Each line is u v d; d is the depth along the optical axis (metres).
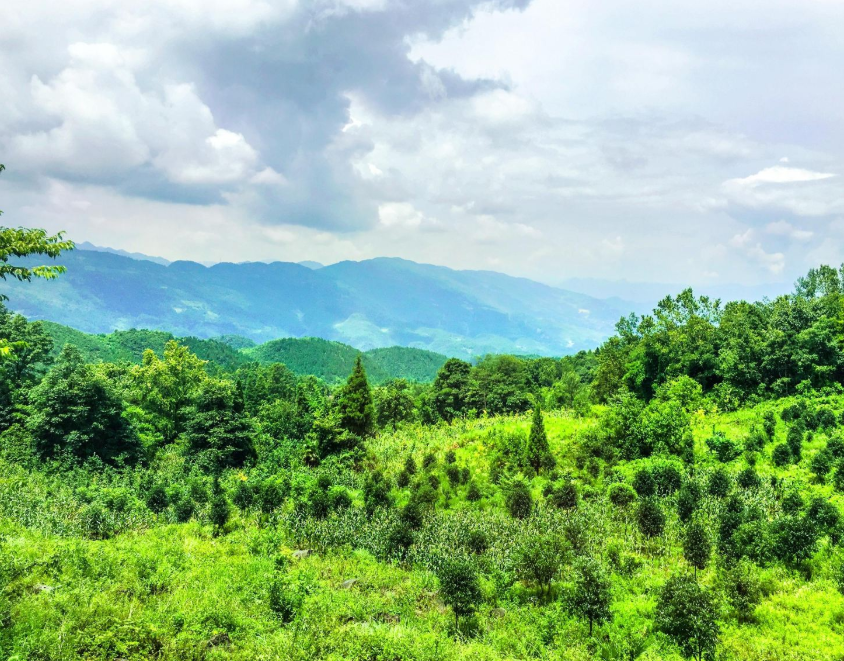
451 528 28.59
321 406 65.25
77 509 28.42
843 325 53.50
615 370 63.31
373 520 30.09
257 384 85.69
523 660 16.91
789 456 35.69
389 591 21.75
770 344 52.59
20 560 16.77
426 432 57.69
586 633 19.08
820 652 17.23
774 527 24.12
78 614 13.85
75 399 41.69
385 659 14.80
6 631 12.53
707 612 17.48
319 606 17.45
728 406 51.25
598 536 27.23
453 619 19.45
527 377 87.38
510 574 23.23
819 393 49.56
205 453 45.72
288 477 40.75
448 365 77.12
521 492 31.47
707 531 26.00
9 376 49.16
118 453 43.47
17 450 39.56
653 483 32.47
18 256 13.86
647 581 22.72
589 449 41.25
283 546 26.38
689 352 58.06
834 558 23.19
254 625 16.03
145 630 13.83
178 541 24.98
